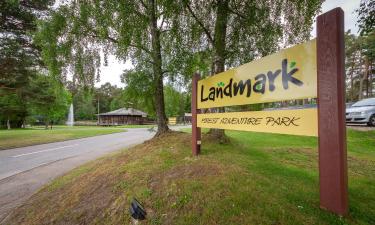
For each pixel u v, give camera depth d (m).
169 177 3.76
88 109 66.88
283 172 3.75
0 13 12.85
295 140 7.88
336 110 2.16
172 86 8.23
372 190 3.24
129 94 7.60
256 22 5.88
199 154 4.67
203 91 4.68
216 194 2.96
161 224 2.79
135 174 4.25
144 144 7.21
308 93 2.47
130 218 3.11
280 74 2.86
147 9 6.77
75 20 7.16
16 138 16.59
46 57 7.38
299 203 2.63
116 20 6.50
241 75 3.63
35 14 13.27
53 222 3.76
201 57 6.77
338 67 2.14
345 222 2.16
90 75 7.95
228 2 5.70
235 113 3.72
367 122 9.88
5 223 4.15
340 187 2.19
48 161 9.16
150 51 7.00
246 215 2.52
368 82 29.08
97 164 6.50
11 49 13.02
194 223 2.63
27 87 15.89
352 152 6.30
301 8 5.59
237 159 4.26
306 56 2.50
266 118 3.07
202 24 6.18
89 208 3.76
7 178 6.78
